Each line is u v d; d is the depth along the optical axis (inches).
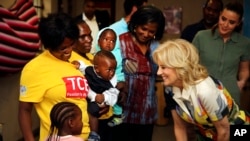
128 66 84.6
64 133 63.3
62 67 65.4
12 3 125.7
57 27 61.0
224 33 95.7
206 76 63.4
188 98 64.6
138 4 115.0
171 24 204.1
